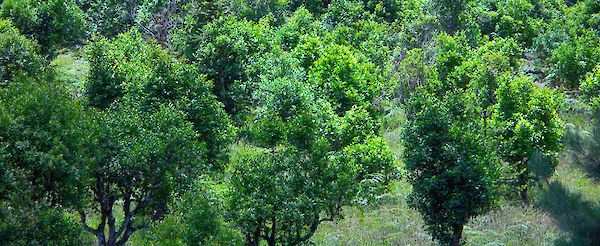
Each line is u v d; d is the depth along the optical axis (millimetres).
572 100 41281
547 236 23031
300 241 19891
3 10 51156
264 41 44844
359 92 39656
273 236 19938
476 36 56312
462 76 40375
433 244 23641
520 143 27578
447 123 21156
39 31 51875
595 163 13523
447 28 59406
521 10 63031
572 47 46625
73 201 17891
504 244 22750
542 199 13750
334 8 66250
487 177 20562
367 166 29312
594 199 13414
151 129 20875
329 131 30281
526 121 27703
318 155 19906
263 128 23391
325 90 38938
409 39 54562
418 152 21062
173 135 20156
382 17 67125
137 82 28391
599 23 62344
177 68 28156
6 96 18969
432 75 41344
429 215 22188
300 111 30938
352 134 30938
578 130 14031
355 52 49031
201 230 17594
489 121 29125
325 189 19500
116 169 19359
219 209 18859
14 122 17016
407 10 64688
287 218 18859
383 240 24422
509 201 28297
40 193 17453
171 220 18203
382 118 41406
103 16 64375
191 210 18141
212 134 26938
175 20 52438
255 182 19344
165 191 20062
